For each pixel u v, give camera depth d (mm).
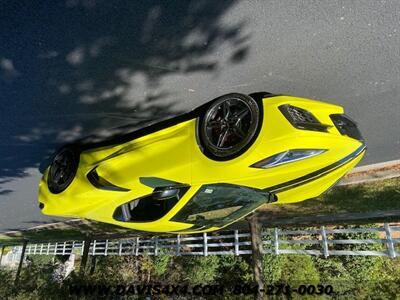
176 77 3764
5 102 4238
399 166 5809
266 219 7188
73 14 3264
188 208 4238
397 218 6375
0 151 5266
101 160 4398
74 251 11469
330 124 3414
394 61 3498
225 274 7625
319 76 3672
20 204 7844
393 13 3133
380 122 4441
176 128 4020
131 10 3203
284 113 3232
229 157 3369
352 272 6914
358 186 6363
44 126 4609
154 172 3879
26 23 3344
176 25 3268
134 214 4652
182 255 8562
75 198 4547
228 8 3143
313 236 7449
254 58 3523
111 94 4020
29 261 13781
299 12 3164
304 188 3932
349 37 3305
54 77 3822
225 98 3510
